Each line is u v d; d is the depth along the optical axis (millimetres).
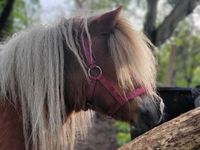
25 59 2443
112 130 7602
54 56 2430
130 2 10078
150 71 2486
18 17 9383
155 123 2484
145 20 6582
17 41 2512
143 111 2453
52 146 2449
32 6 9523
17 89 2445
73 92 2465
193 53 15867
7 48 2520
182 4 6355
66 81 2459
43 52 2438
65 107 2502
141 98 2453
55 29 2494
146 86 2453
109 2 10227
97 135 7055
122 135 7535
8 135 2389
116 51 2418
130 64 2416
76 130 2670
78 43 2459
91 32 2484
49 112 2400
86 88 2453
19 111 2441
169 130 2203
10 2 8227
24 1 9734
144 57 2447
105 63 2434
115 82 2434
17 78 2443
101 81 2438
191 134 2172
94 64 2432
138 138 2271
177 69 16156
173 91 3041
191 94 3012
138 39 2471
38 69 2420
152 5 6547
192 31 13422
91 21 2510
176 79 15891
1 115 2408
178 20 6414
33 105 2408
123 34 2453
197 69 16531
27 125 2424
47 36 2469
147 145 2221
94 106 2523
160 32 6457
